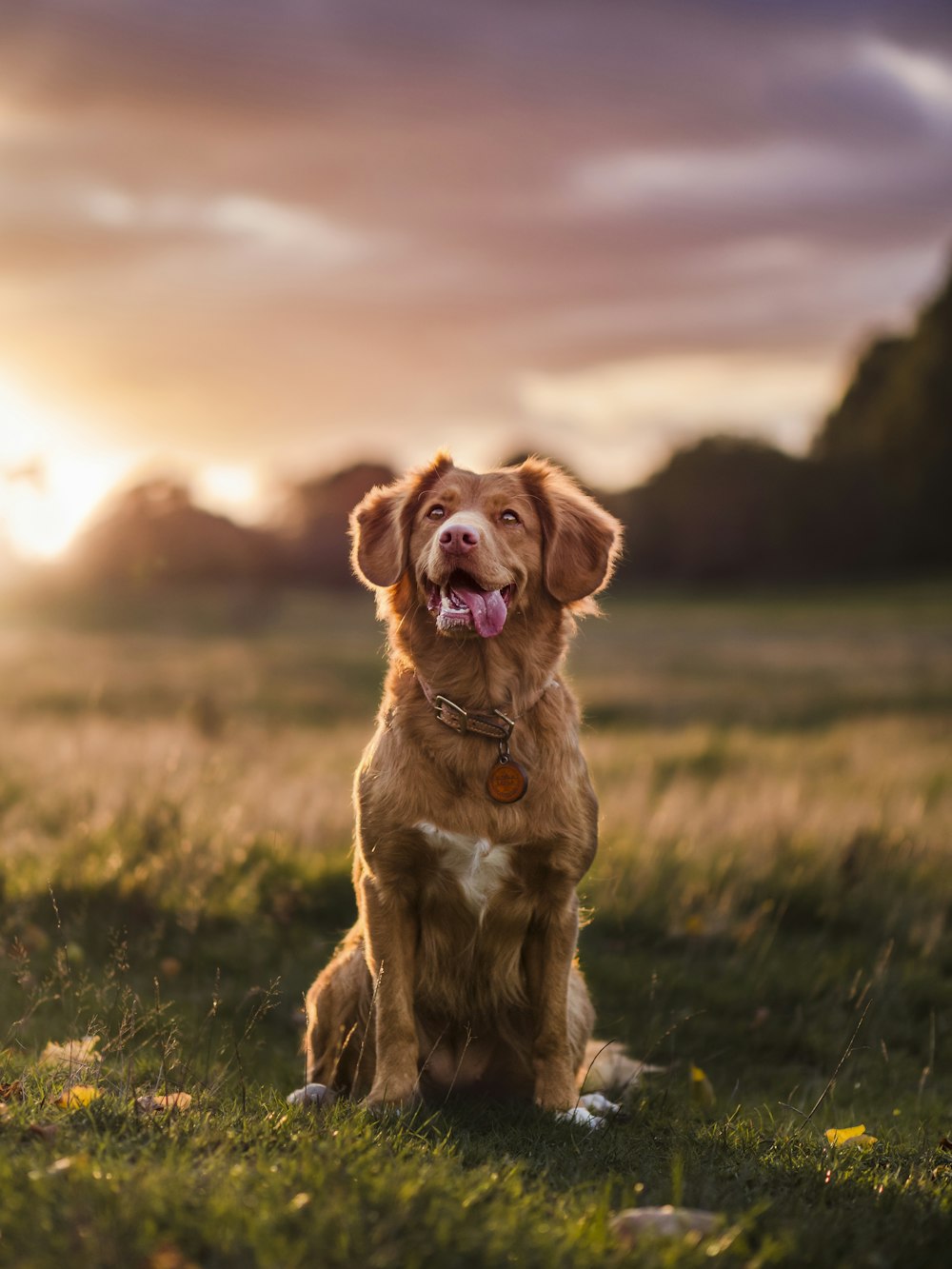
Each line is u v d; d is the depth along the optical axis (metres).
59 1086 3.62
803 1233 2.71
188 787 8.42
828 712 20.91
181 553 49.78
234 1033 4.98
